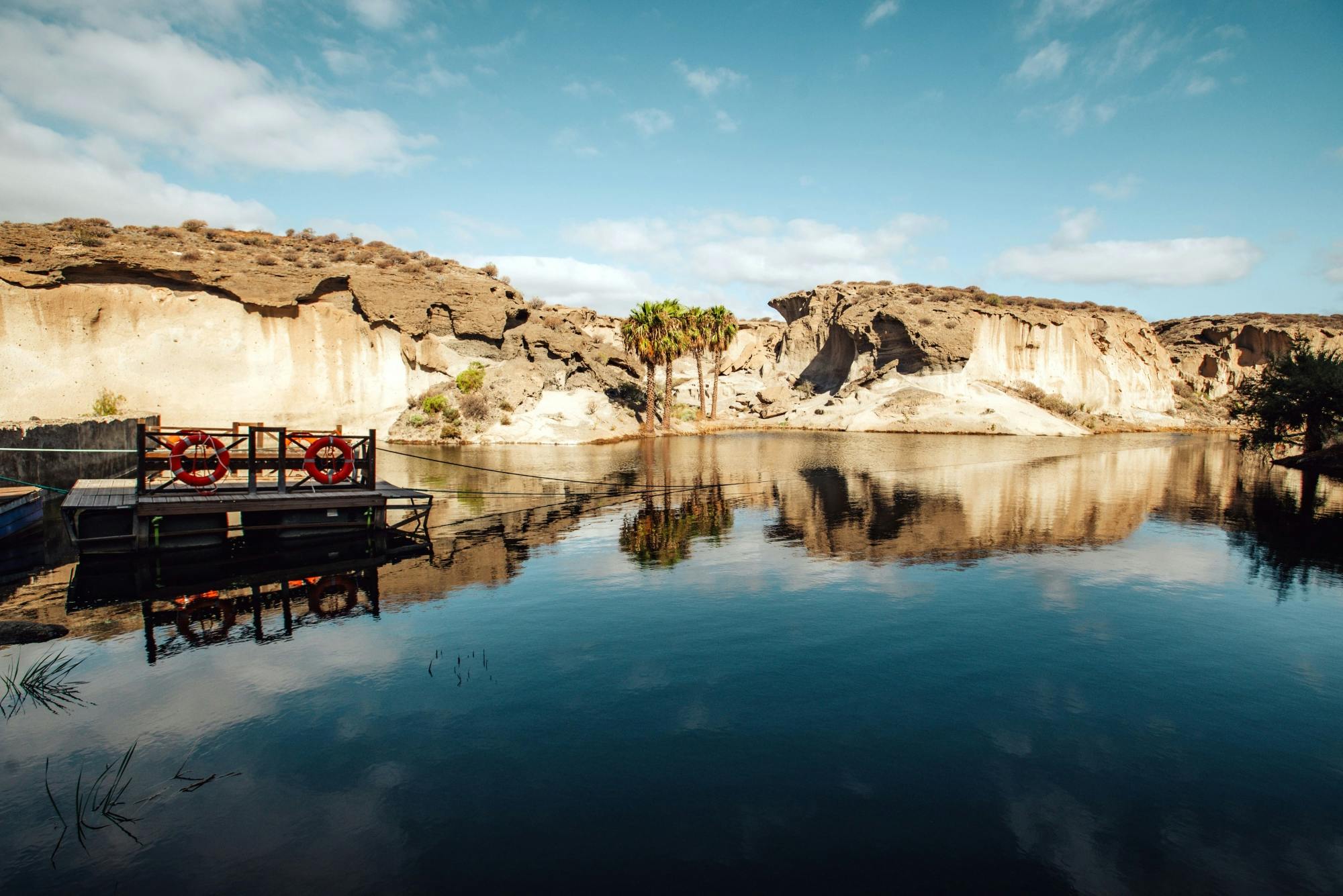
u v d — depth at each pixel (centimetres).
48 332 4675
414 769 654
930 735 724
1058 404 8225
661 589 1278
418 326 5894
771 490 2709
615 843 545
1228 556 1545
